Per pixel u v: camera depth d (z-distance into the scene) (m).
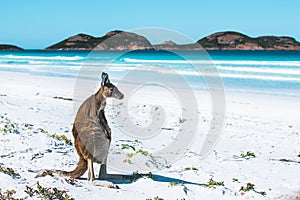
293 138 12.73
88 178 7.15
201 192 7.10
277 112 16.92
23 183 6.61
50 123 12.39
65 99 18.78
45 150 9.10
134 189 6.98
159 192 6.88
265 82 27.62
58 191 6.21
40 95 20.25
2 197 5.88
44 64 48.03
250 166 9.49
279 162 9.93
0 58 70.00
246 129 13.77
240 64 42.50
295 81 28.08
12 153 8.71
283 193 7.57
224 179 8.34
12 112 13.59
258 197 7.17
